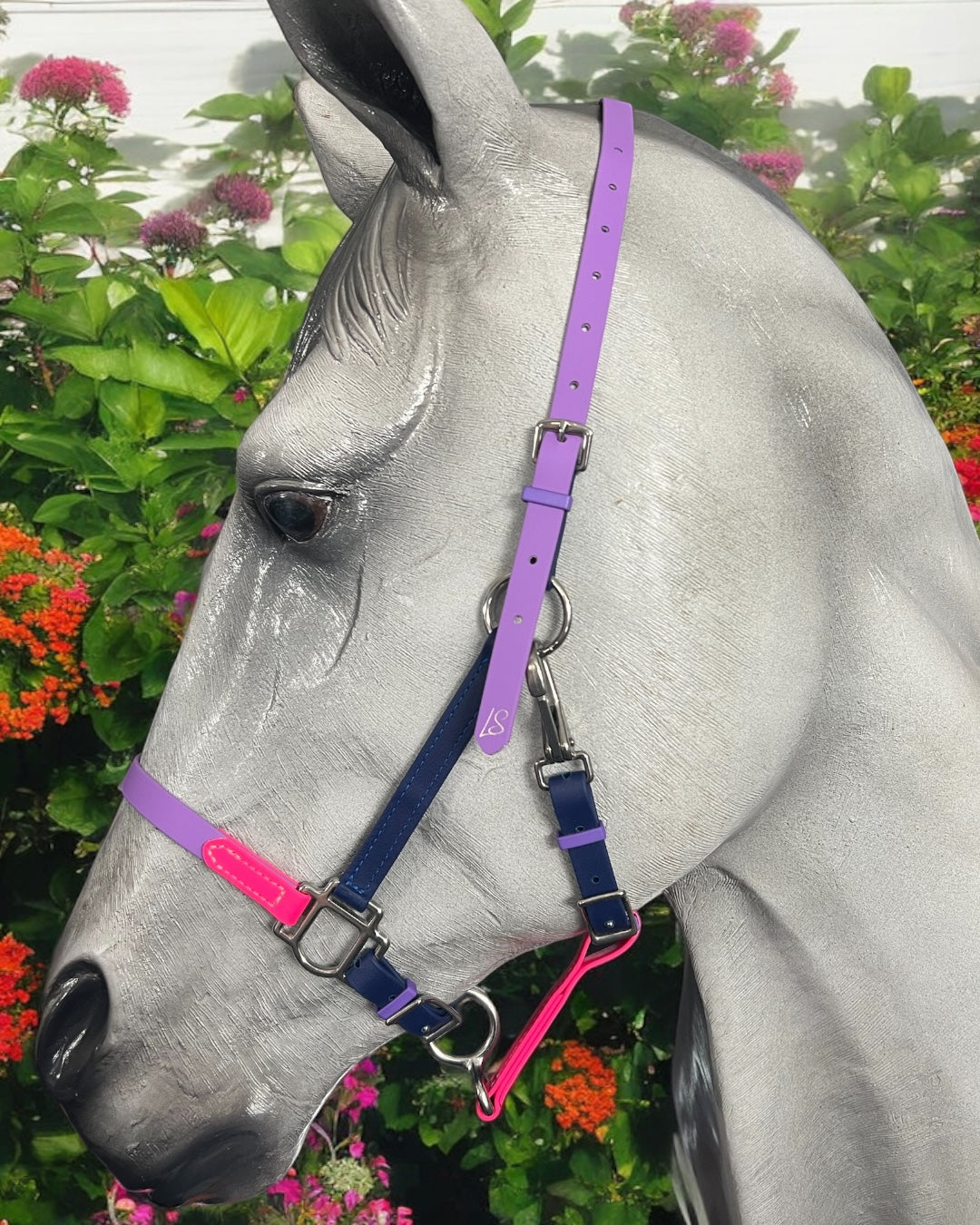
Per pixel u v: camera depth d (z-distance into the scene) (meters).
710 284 1.00
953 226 2.72
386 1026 1.18
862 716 1.08
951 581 1.12
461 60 0.92
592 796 1.03
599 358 0.97
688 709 1.02
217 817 1.10
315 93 1.20
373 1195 2.23
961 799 1.09
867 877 1.12
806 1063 1.19
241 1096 1.18
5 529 2.04
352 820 1.09
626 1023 2.30
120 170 2.65
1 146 2.73
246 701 1.08
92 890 1.17
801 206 2.68
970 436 2.25
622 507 0.98
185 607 1.94
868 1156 1.19
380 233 1.00
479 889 1.11
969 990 1.12
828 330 1.04
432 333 0.98
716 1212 1.34
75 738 2.24
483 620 1.00
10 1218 2.11
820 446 1.03
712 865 1.17
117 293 2.21
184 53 2.79
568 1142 2.19
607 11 2.79
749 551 1.00
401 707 1.04
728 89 2.63
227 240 2.51
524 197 0.97
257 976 1.15
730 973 1.20
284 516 1.02
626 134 1.03
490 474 0.98
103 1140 1.18
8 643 2.02
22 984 2.14
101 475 2.06
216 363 2.06
